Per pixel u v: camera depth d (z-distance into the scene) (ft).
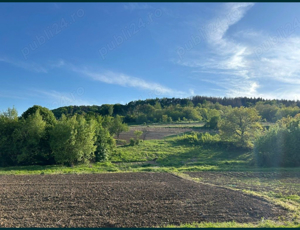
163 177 62.90
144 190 45.52
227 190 46.21
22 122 87.92
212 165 90.02
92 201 37.68
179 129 199.00
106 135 106.83
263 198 39.91
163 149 121.08
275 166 90.58
